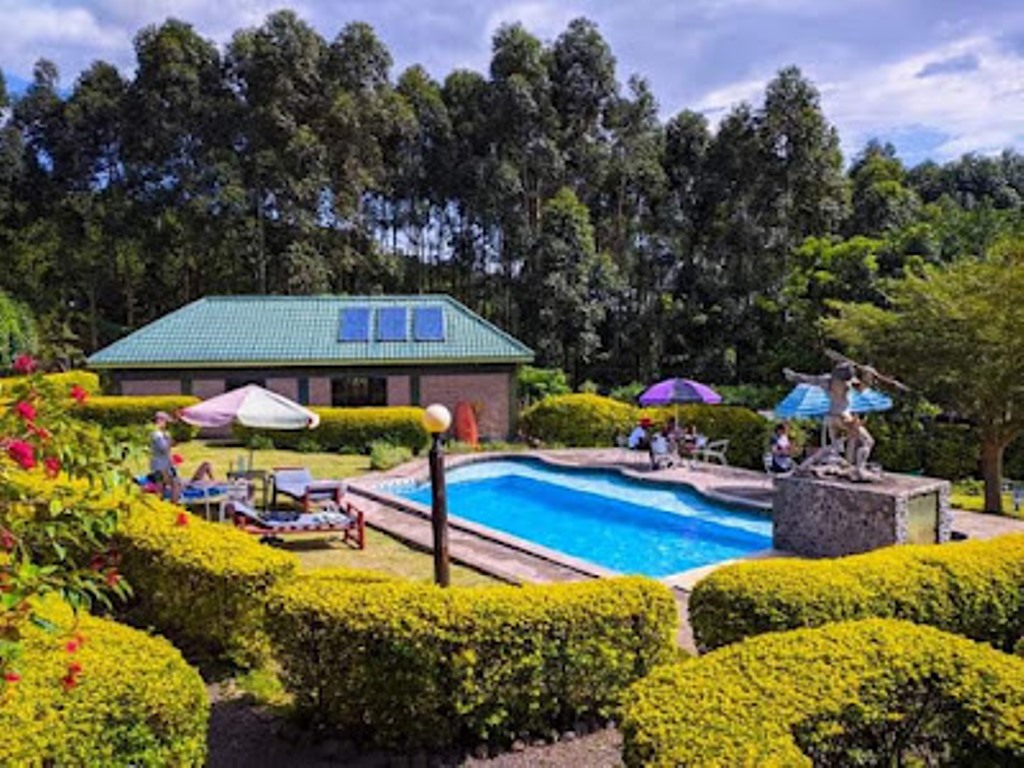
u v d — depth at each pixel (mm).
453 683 6453
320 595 6750
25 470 4070
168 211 40406
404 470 20812
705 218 45188
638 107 46375
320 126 41812
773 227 42688
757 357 40688
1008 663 5117
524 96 42812
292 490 15297
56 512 4039
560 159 43844
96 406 24094
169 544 8453
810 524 13297
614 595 6988
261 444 23969
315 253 39188
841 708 4609
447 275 47312
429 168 45656
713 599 7227
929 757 5078
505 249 43812
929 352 18141
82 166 42844
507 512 18172
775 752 3988
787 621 6879
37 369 4602
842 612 7043
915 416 23453
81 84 43656
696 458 22578
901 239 32688
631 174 44969
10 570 3871
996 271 18000
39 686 4539
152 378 26438
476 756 6512
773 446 20469
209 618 7988
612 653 6871
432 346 27828
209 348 26812
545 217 40062
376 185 43562
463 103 47375
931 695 4984
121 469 4473
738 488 18312
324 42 42688
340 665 6496
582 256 39594
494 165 42500
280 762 6379
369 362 26969
